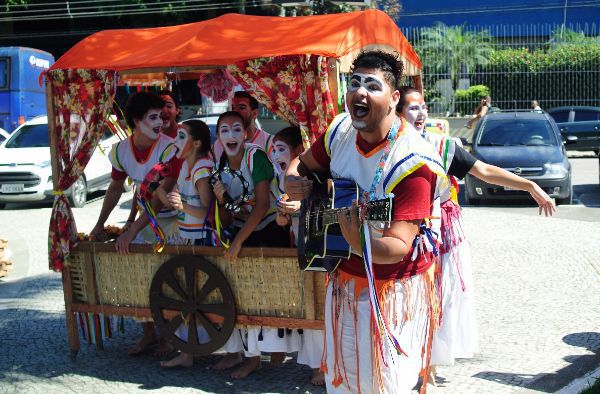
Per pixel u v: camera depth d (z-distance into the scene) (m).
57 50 28.97
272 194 5.14
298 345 5.08
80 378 5.34
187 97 20.58
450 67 24.48
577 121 21.84
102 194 16.55
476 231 10.62
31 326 6.70
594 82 23.06
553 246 9.48
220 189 4.95
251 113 6.10
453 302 4.83
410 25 33.75
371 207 3.18
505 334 6.15
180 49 5.25
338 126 3.62
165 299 5.24
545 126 14.08
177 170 5.36
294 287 4.88
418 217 3.27
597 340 5.92
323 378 5.05
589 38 25.95
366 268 3.21
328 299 3.60
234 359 5.47
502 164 12.97
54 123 5.62
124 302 5.50
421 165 3.29
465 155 4.49
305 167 3.77
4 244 8.72
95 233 5.91
